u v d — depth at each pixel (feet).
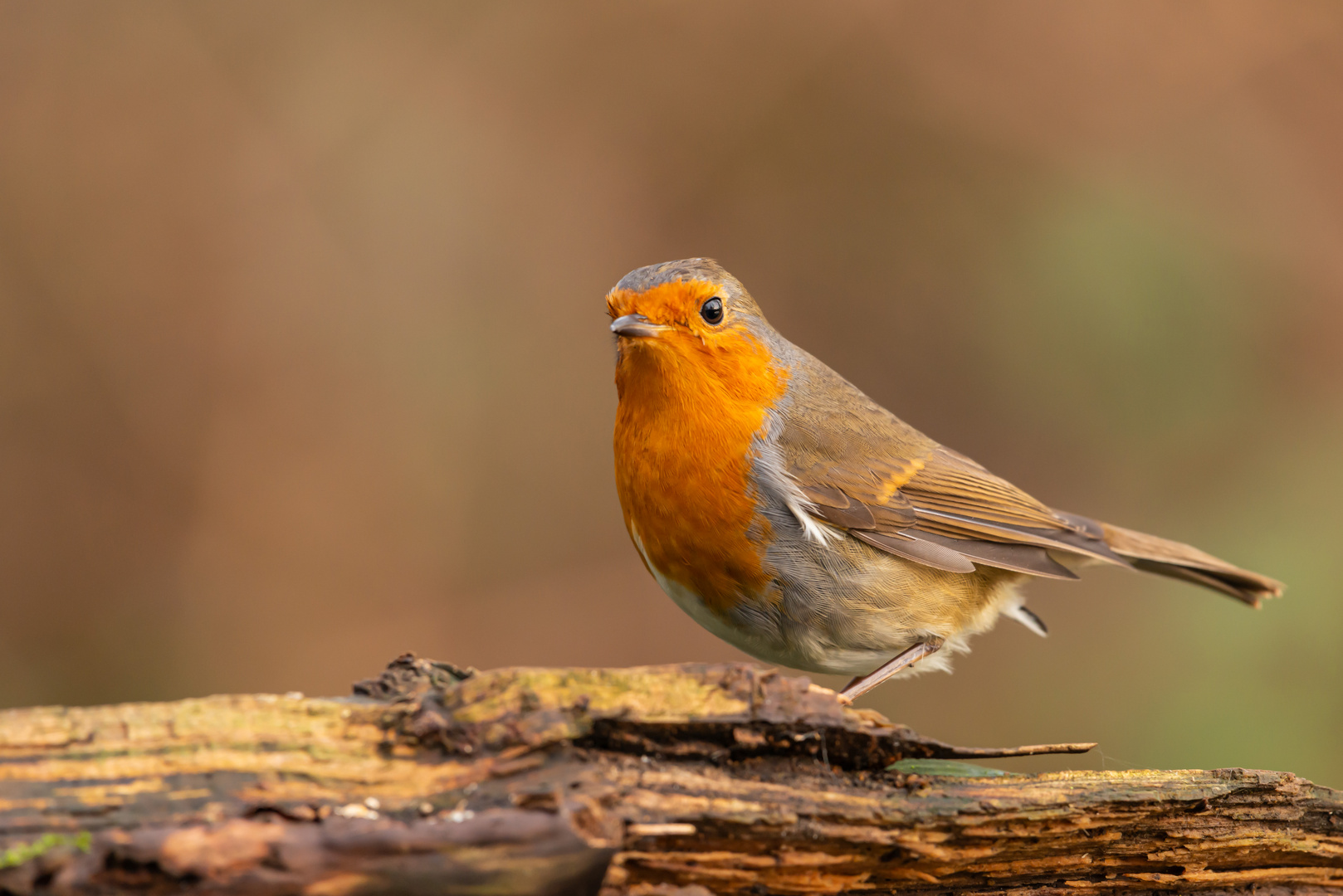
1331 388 42.42
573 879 14.25
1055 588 39.29
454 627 41.27
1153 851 17.44
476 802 14.26
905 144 45.50
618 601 41.65
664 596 41.78
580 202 45.78
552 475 43.91
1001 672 38.27
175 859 13.14
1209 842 17.43
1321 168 43.73
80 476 41.14
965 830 16.31
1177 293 43.34
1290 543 38.40
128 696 39.29
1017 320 44.11
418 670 17.12
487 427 44.01
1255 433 42.32
